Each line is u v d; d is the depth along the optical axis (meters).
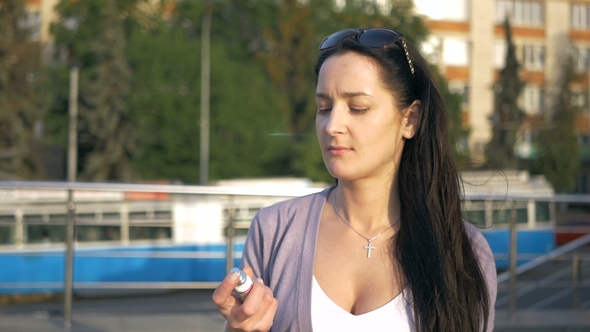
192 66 41.38
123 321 5.48
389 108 1.92
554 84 51.38
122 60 41.31
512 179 25.34
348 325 1.85
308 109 44.50
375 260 1.93
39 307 13.00
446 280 1.88
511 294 6.22
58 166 43.41
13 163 39.53
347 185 1.98
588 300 7.20
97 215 16.52
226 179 42.19
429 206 1.95
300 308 1.88
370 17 43.22
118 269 14.62
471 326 1.91
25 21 41.25
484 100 53.75
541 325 5.85
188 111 41.12
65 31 42.84
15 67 40.28
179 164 41.72
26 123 40.56
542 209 17.92
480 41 53.94
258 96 43.00
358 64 1.90
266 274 1.99
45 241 14.22
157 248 16.42
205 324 5.41
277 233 2.00
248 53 47.03
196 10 45.47
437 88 2.01
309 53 45.34
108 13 41.59
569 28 57.41
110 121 40.94
